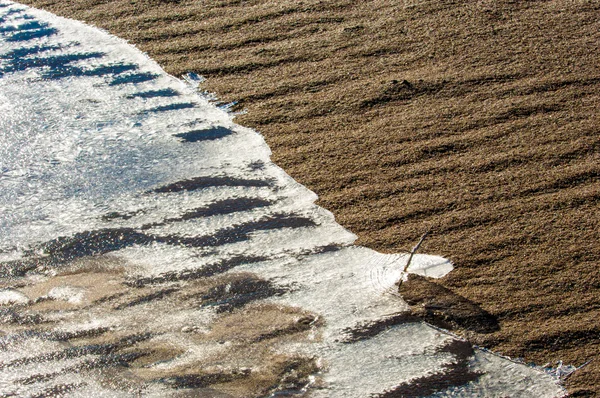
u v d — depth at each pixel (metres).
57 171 3.34
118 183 3.26
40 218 3.08
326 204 3.09
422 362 2.39
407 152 3.33
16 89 3.92
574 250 2.76
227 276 2.76
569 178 3.14
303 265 2.80
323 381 2.33
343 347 2.45
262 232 2.96
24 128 3.62
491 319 2.52
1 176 3.32
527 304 2.55
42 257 2.88
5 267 2.84
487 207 3.00
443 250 2.81
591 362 2.34
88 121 3.67
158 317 2.60
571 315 2.50
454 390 2.29
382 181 3.18
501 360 2.38
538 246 2.79
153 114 3.70
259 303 2.64
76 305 2.66
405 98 3.70
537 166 3.22
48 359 2.45
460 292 2.63
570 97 3.67
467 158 3.29
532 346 2.41
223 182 3.24
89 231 3.00
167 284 2.74
